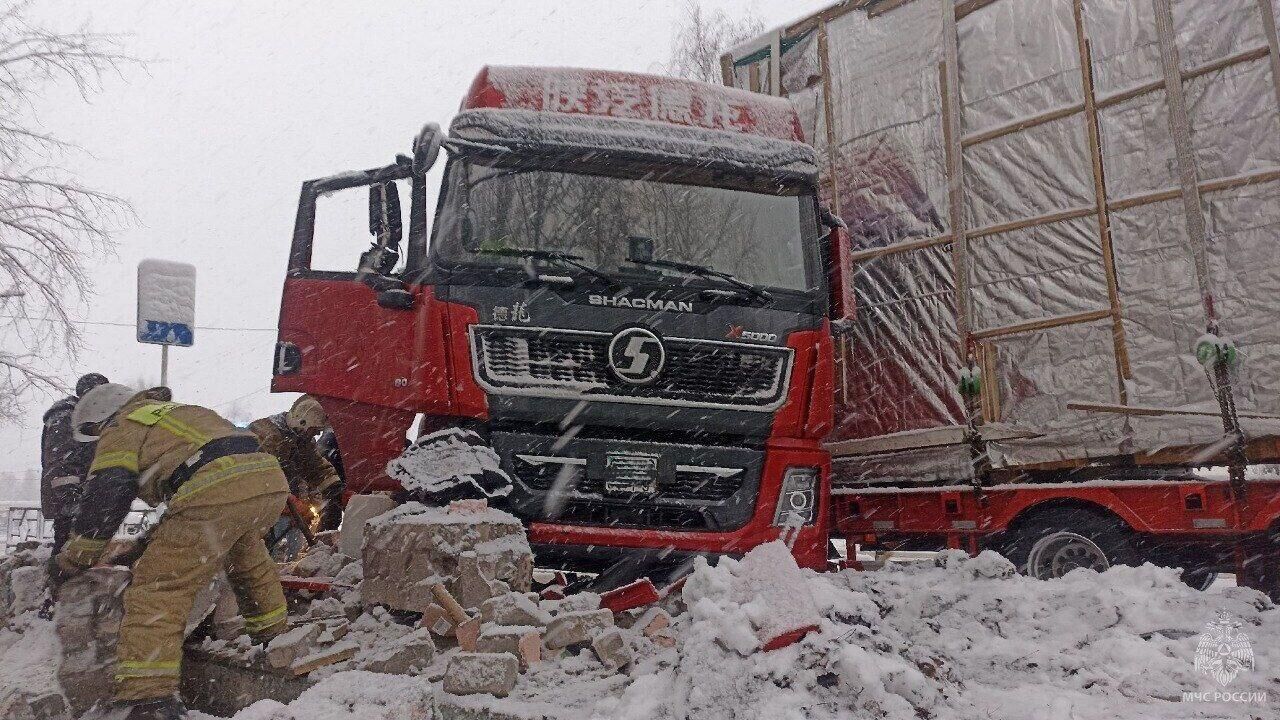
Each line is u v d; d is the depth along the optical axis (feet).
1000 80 22.74
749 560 12.50
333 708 10.30
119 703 12.46
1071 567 21.26
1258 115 18.72
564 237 18.22
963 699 11.02
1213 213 19.10
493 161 18.39
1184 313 19.29
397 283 18.15
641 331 17.54
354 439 18.90
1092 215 20.80
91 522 13.34
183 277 30.86
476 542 13.61
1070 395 20.72
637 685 10.98
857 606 12.32
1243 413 18.26
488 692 11.19
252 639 14.26
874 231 24.79
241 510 13.44
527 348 17.37
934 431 22.77
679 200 18.95
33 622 15.25
